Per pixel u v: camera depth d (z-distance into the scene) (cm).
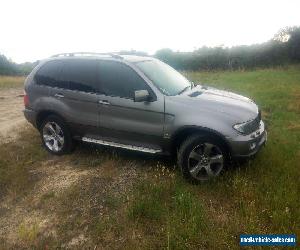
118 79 621
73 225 495
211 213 484
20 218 530
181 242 424
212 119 536
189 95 588
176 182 557
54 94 691
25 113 743
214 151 550
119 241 451
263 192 519
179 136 572
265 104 1087
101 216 504
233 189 520
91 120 650
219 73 2420
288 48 2572
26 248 464
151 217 480
